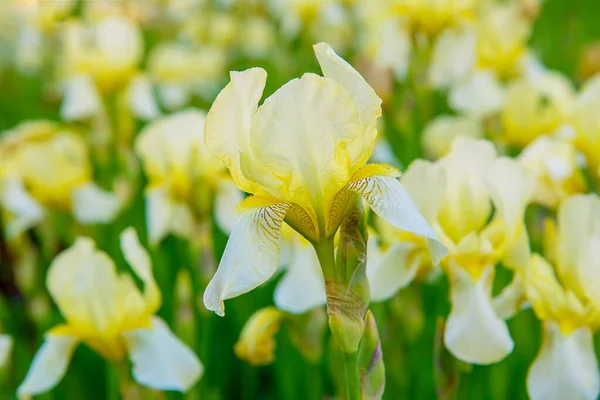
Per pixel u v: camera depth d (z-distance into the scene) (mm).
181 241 989
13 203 957
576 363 613
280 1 1412
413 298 701
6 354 733
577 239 629
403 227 534
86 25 1397
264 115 537
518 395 806
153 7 1645
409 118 985
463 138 645
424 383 815
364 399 572
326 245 552
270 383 940
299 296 698
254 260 541
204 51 1442
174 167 792
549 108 882
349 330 549
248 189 556
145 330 675
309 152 542
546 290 619
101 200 979
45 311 919
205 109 1492
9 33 1844
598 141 749
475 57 1067
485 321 614
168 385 663
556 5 1937
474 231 625
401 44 1074
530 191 625
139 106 1117
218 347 919
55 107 1511
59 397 928
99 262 669
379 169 553
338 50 1442
